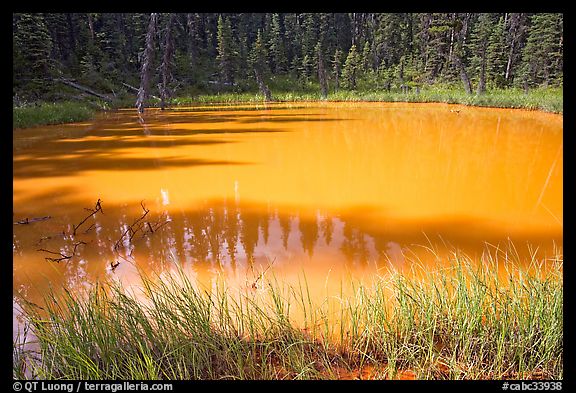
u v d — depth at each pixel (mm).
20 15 24969
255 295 3436
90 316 2678
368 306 2852
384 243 4613
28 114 16906
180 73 39812
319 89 44594
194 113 23812
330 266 4043
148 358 2395
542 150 10398
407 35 51406
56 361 2424
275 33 50469
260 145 11609
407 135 13367
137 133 14500
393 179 7555
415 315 2854
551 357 2463
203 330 2596
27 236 4820
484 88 33312
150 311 2775
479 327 2662
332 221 5355
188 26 46531
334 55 48656
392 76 46375
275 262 4148
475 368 2436
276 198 6430
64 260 4168
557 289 2881
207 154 10234
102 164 9016
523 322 2611
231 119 19766
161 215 5621
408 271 3893
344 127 15859
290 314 3105
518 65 41500
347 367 2455
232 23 53625
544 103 22750
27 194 6641
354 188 6949
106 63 34156
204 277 3824
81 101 25828
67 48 34812
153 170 8414
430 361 2465
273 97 39312
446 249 4441
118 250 4430
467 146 11117
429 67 42656
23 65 25000
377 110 24781
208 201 6281
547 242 4609
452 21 40875
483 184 7160
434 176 7754
